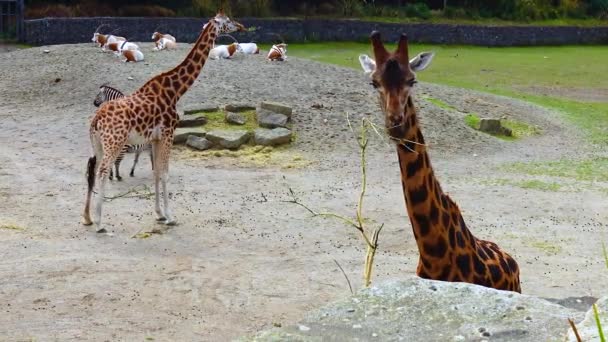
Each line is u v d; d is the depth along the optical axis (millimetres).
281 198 12258
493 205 12312
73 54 22078
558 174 14711
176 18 35812
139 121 10234
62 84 19484
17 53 22953
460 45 41062
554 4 49625
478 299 3395
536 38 42562
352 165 14719
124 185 12781
